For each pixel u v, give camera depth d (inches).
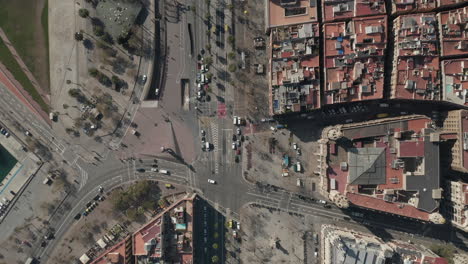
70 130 4761.3
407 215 4200.3
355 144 4229.8
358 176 4148.6
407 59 4143.7
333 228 4564.5
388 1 4323.3
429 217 4143.7
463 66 4106.8
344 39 4217.5
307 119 4719.5
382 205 4188.0
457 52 4153.5
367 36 4146.2
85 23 4719.5
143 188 4628.4
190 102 4746.6
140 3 4667.8
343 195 4042.8
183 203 4461.1
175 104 4761.3
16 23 4761.3
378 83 4244.6
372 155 4153.5
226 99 4736.7
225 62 4722.0
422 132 4136.3
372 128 4153.5
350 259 4065.0
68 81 4741.6
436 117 4581.7
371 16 4205.2
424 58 4146.2
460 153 4089.6
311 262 4756.4
